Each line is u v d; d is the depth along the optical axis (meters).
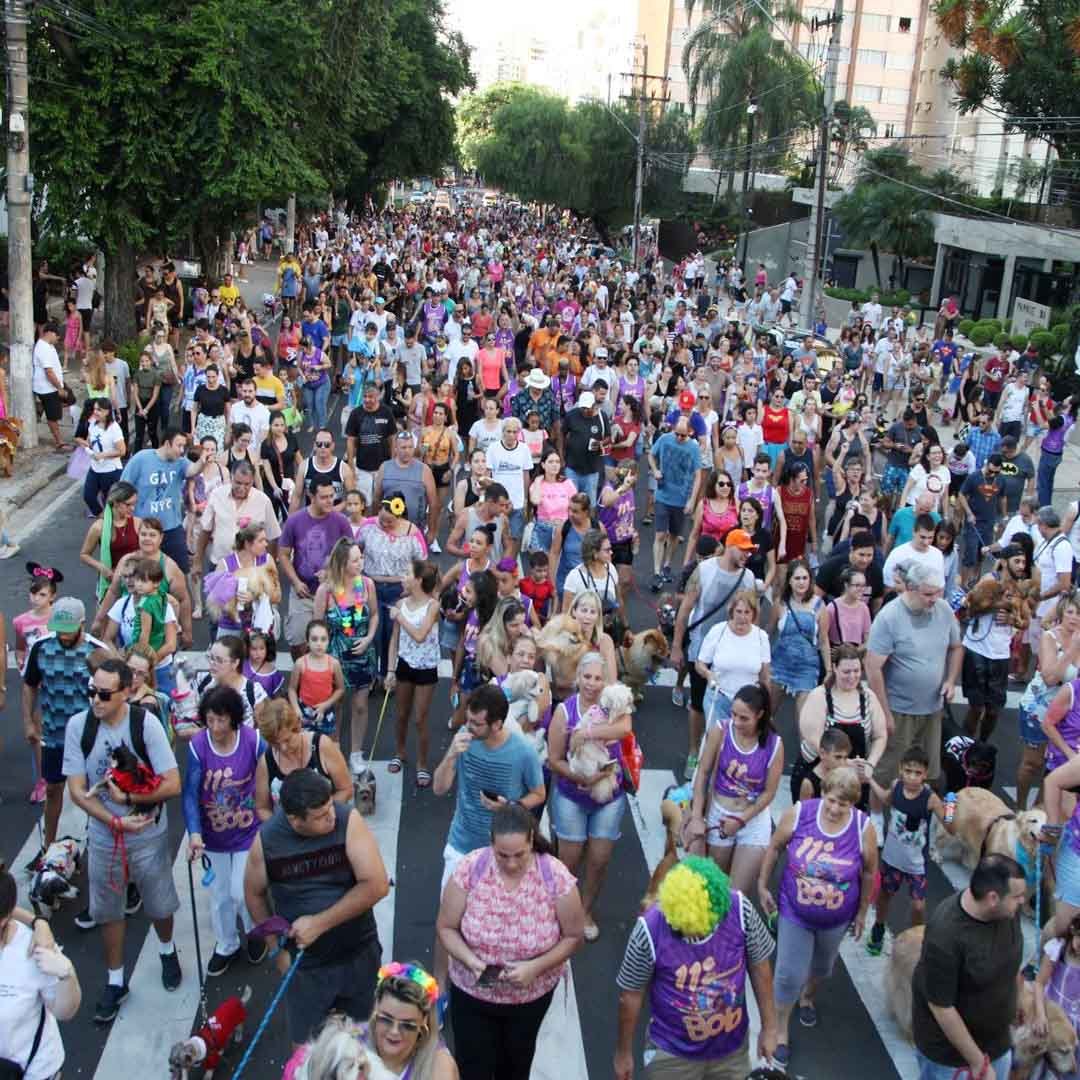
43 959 4.96
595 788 6.94
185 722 8.23
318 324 21.02
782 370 20.91
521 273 41.72
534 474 14.20
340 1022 4.24
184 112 23.28
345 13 29.06
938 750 8.63
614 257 67.06
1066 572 11.28
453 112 60.16
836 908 6.15
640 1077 6.15
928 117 88.88
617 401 18.58
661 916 5.03
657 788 9.34
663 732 10.32
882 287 57.12
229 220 28.58
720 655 8.27
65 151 22.70
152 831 6.44
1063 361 30.56
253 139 23.95
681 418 13.71
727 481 11.42
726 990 5.03
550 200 78.44
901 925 7.75
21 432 18.33
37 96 22.41
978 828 8.04
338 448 19.14
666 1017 5.06
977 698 9.84
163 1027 6.45
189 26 22.80
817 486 17.14
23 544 14.25
